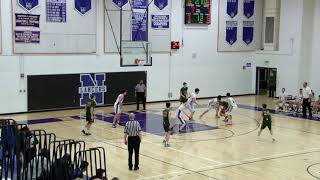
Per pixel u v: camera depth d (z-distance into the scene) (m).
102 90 25.62
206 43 29.58
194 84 29.39
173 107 25.89
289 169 13.68
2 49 22.30
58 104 24.23
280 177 12.82
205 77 29.83
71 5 24.19
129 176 12.64
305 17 28.95
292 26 29.38
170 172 13.12
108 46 25.61
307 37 29.20
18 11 22.58
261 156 15.22
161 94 28.02
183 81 28.86
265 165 14.09
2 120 12.10
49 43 23.62
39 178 9.56
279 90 30.48
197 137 18.12
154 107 25.88
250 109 25.70
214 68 30.16
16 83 22.86
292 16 29.34
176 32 28.19
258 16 31.77
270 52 30.81
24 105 23.22
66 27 24.11
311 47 29.47
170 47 27.97
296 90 29.27
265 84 32.06
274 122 21.89
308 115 24.19
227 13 30.25
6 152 10.42
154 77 27.59
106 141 17.00
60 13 23.84
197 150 15.91
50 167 9.59
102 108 25.19
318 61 29.14
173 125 19.67
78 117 22.20
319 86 29.09
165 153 15.41
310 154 15.63
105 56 25.59
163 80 27.98
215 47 30.03
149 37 27.00
